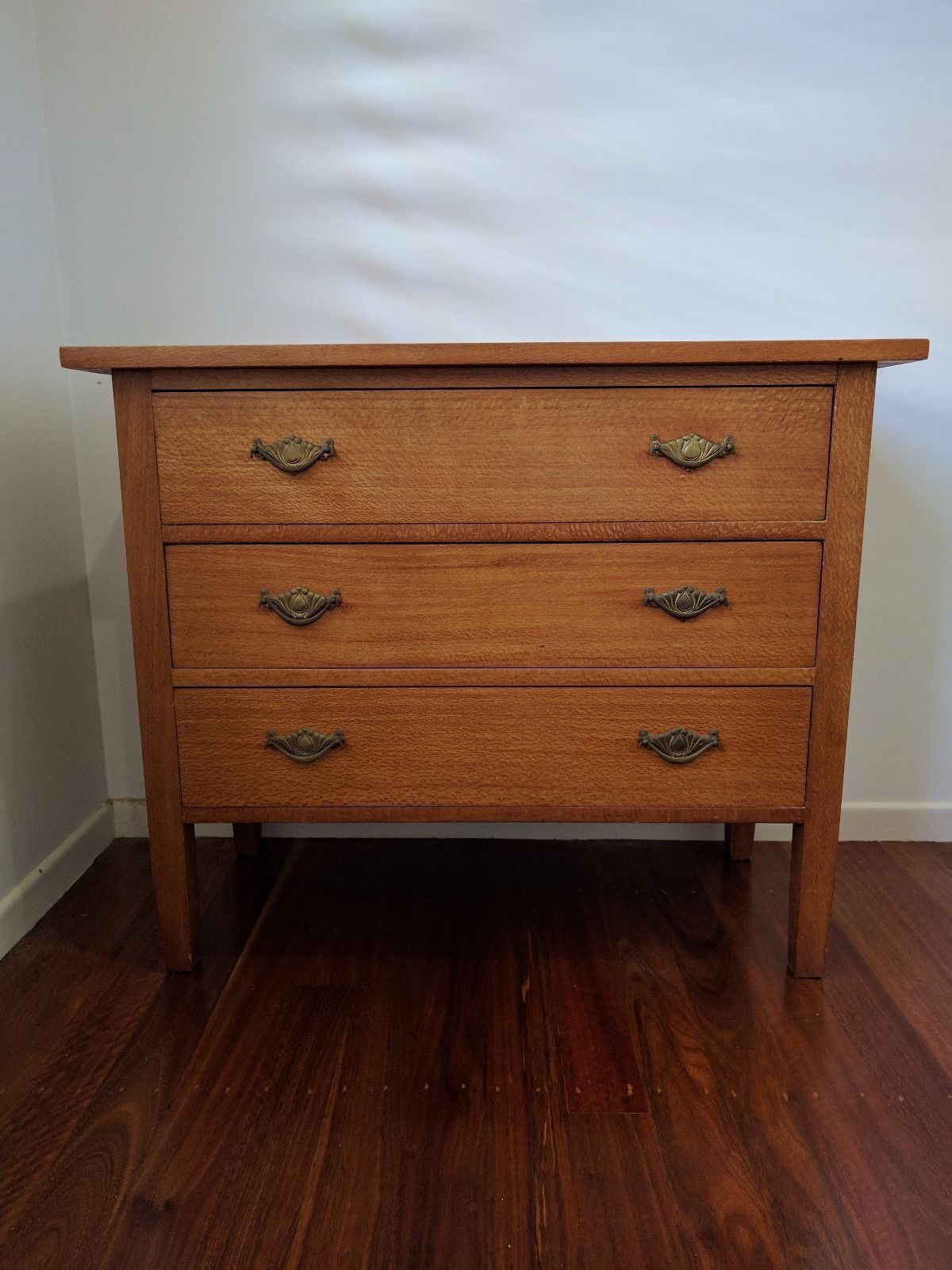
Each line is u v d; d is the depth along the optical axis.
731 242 1.35
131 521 1.01
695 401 0.98
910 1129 0.86
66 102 1.32
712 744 1.05
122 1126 0.87
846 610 1.02
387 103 1.32
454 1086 0.92
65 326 1.38
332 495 1.00
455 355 0.94
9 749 1.22
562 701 1.05
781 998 1.08
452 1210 0.77
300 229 1.36
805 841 1.08
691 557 1.01
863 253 1.35
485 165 1.34
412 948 1.20
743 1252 0.73
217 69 1.31
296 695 1.05
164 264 1.37
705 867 1.44
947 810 1.51
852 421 0.98
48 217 1.34
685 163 1.33
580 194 1.34
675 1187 0.79
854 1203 0.78
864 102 1.30
